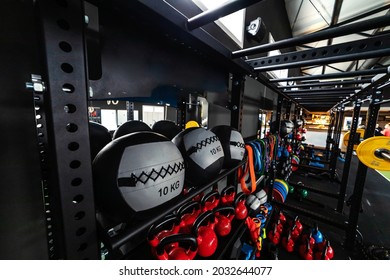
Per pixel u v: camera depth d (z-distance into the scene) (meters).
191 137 0.61
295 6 2.69
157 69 0.68
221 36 1.17
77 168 0.30
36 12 0.25
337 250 1.72
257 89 2.10
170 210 0.44
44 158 0.36
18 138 0.42
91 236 0.33
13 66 0.40
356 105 2.08
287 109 2.79
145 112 1.14
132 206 0.37
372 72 0.86
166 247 0.62
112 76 0.55
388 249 1.70
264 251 1.62
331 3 2.36
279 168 2.64
